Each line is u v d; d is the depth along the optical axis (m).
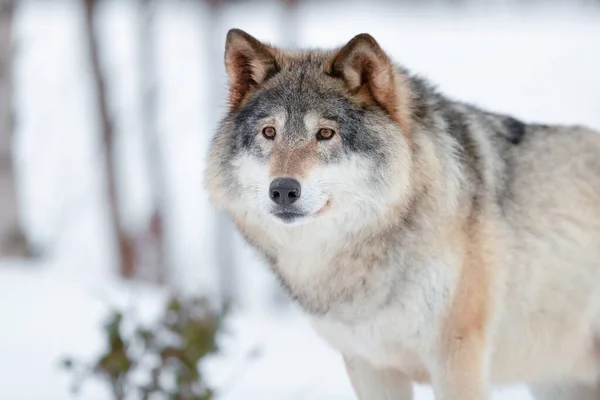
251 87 12.80
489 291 12.21
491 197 12.43
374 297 12.02
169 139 53.78
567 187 12.95
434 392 12.23
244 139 12.25
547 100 60.62
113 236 38.09
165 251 38.34
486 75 66.75
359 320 12.18
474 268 12.09
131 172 47.66
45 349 18.69
